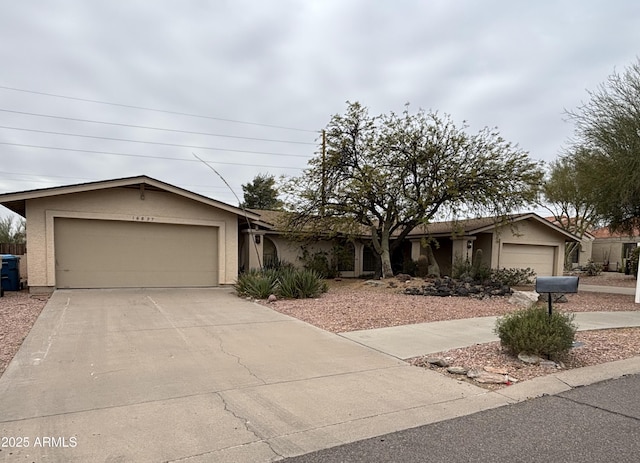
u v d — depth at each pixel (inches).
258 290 452.4
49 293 457.4
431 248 757.9
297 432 141.6
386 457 125.2
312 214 624.7
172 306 392.2
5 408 156.8
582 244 1237.1
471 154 588.4
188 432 139.6
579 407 166.6
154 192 514.6
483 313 386.3
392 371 212.4
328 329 309.0
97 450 126.0
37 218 457.1
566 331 231.8
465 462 122.1
